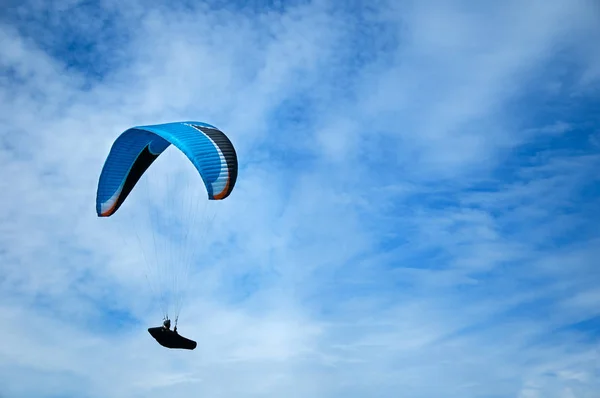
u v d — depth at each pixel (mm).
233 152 24391
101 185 27281
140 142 26672
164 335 22844
